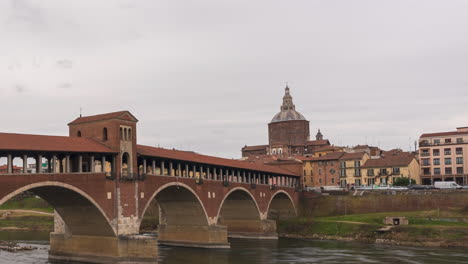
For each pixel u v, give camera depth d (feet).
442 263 229.86
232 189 321.73
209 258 253.24
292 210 417.49
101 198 219.61
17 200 490.49
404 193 371.97
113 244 226.99
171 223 307.37
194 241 297.33
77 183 209.05
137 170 241.76
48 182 197.26
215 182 302.86
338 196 399.44
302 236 346.95
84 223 232.32
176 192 278.67
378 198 379.14
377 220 338.75
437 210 351.05
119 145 231.09
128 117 239.30
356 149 563.48
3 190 182.70
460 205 344.90
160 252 274.57
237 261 244.01
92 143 227.40
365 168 471.62
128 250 224.94
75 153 212.84
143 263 221.87
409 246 284.00
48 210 463.42
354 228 329.11
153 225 397.80
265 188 369.91
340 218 364.99
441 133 459.73
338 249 279.69
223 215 373.40
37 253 265.75
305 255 260.42
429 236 290.15
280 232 362.53
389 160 465.88
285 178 436.35
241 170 342.23
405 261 235.81
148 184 244.63
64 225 245.65
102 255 230.48
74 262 235.61
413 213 351.87
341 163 486.79
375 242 302.86
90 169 220.43
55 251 247.09
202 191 288.51
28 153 198.70
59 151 203.21
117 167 229.04
